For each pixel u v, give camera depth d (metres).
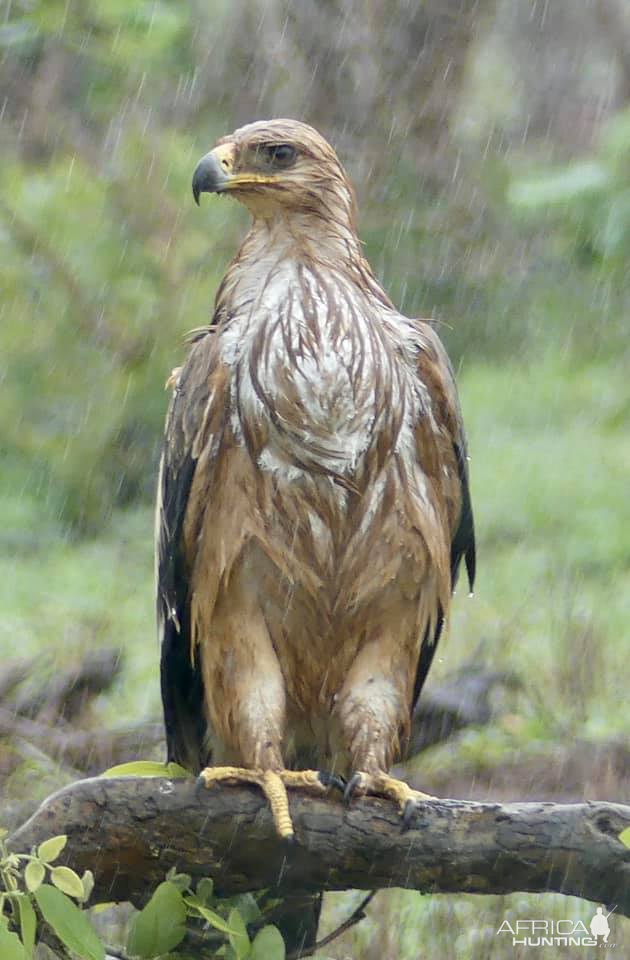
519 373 19.91
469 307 20.53
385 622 7.82
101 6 19.73
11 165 19.30
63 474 18.41
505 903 9.39
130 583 16.47
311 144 8.06
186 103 20.59
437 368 7.82
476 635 13.58
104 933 8.73
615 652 13.78
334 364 7.52
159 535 8.27
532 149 22.69
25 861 6.70
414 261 20.64
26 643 14.27
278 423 7.50
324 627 7.78
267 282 7.83
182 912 6.79
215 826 6.91
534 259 20.55
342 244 8.01
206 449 7.67
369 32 21.14
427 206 20.91
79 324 18.70
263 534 7.60
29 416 18.55
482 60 23.92
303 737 8.26
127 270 18.78
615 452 18.25
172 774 7.29
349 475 7.54
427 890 6.95
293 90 21.00
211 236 19.17
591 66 25.00
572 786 11.59
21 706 12.30
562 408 19.14
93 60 20.09
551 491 17.66
